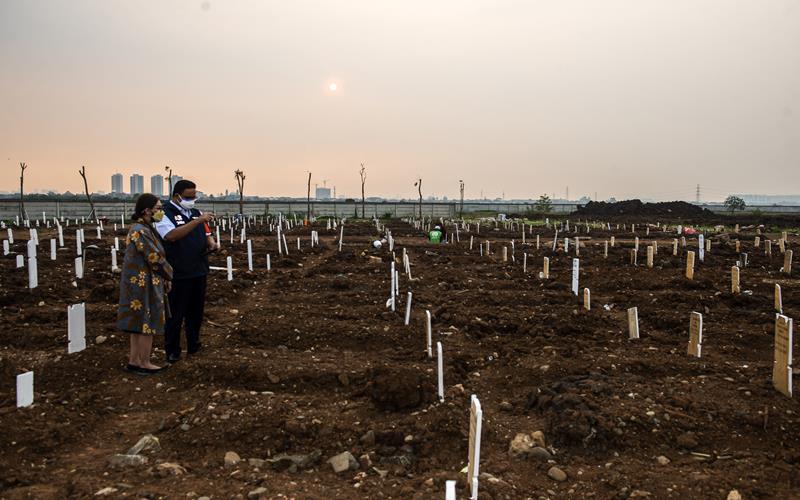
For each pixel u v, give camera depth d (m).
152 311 6.49
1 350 7.37
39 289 10.76
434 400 5.48
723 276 13.89
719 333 8.27
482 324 8.70
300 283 12.66
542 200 61.84
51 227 33.12
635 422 4.87
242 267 15.65
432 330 8.52
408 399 5.36
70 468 4.34
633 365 6.62
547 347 7.44
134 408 5.82
